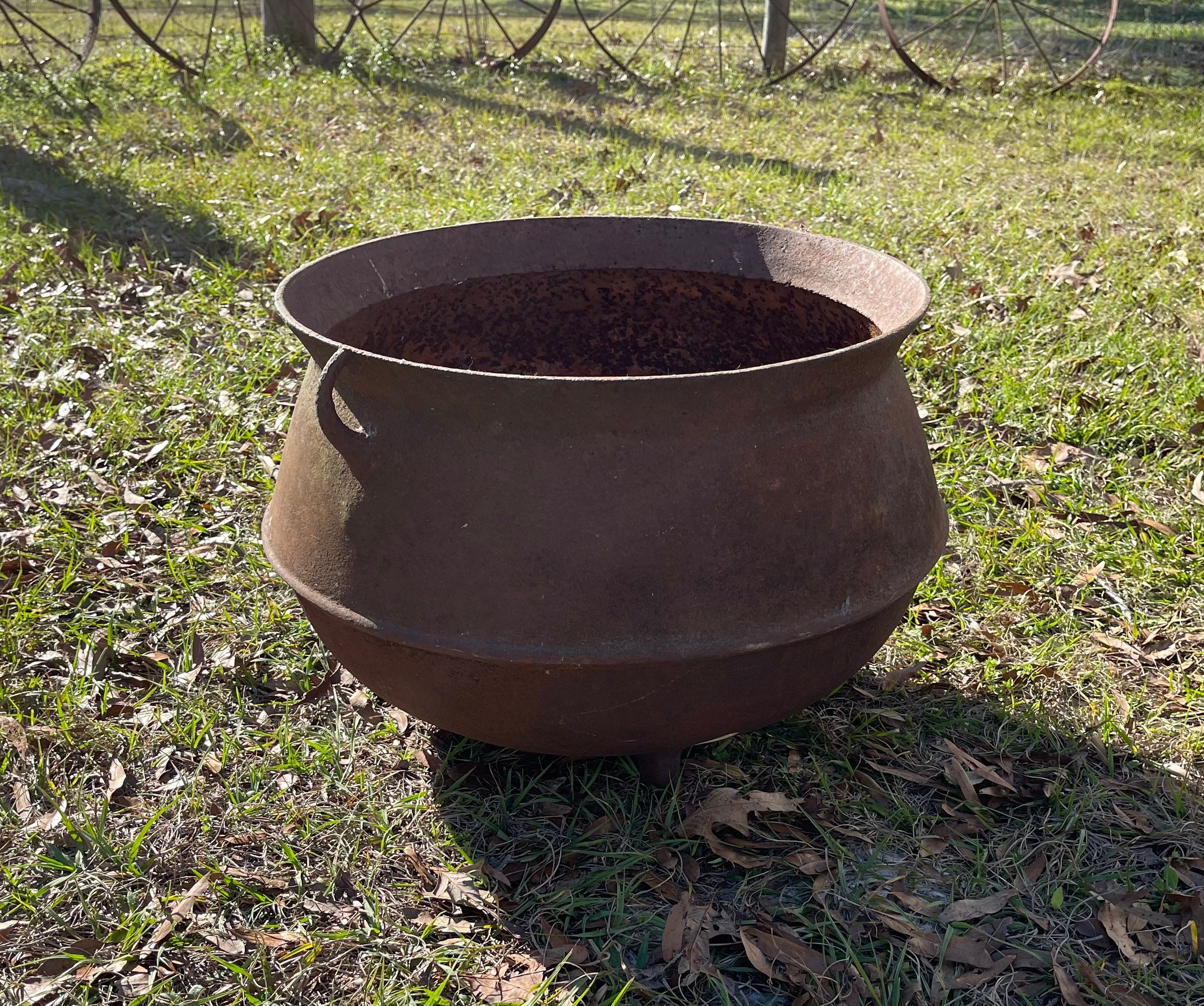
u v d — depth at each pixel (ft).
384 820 7.99
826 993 6.84
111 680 9.41
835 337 8.87
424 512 6.62
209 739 8.80
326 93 28.14
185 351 14.38
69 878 7.49
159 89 27.96
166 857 7.74
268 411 13.43
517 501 6.44
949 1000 6.86
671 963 7.03
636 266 9.53
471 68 32.48
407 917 7.38
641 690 6.77
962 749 8.82
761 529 6.56
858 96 31.17
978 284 16.93
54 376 13.56
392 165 22.30
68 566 10.57
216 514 11.51
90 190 20.02
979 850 7.81
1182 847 7.91
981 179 23.07
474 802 8.26
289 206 19.77
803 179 22.47
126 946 7.07
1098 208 21.01
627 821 8.02
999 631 10.11
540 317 9.71
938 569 10.73
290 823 8.04
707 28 41.47
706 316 9.66
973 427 13.35
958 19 42.70
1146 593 10.61
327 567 7.13
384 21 40.19
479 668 6.74
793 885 7.62
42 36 35.70
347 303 8.33
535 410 6.25
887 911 7.38
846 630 7.10
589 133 25.94
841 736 8.92
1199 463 12.45
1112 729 8.94
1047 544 11.22
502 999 6.81
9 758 8.45
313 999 6.83
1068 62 36.06
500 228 9.35
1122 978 6.95
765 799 8.05
